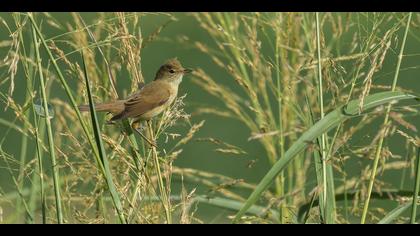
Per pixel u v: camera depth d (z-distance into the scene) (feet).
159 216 25.11
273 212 31.30
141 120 29.14
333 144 23.99
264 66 36.11
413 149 25.26
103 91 29.99
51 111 23.00
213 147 64.23
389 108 23.50
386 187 26.43
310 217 27.50
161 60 82.69
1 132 55.98
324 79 25.61
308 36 35.60
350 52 31.14
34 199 25.99
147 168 24.97
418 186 22.79
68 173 27.22
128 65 26.86
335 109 23.30
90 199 25.68
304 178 34.55
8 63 23.12
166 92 29.89
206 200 30.94
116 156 26.43
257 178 59.26
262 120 36.27
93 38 25.36
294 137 36.70
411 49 71.87
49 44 25.08
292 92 33.14
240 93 71.36
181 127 66.69
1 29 54.29
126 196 24.49
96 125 21.58
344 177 25.72
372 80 24.41
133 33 26.48
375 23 24.94
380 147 23.77
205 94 72.84
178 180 32.65
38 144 23.36
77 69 25.31
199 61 80.84
